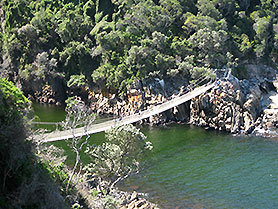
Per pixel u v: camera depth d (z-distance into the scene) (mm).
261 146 51312
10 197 19203
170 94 65125
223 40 67812
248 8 82125
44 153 28375
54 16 82812
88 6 83500
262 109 62500
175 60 66562
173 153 48656
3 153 19859
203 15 73688
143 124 61719
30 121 22922
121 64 67812
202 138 55000
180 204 35281
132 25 71188
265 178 41188
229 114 59344
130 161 36938
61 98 77312
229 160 46344
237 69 69812
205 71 63969
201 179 40875
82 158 44750
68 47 77250
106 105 68438
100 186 35094
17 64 81750
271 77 70812
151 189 38281
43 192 20281
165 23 71250
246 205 35281
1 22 90375
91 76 71125
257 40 73375
